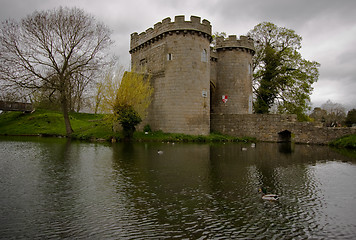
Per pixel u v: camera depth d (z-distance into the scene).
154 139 24.72
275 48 37.69
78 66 27.16
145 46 31.55
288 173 11.66
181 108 26.81
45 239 5.41
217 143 24.16
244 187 9.28
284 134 28.03
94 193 8.36
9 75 25.38
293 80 36.06
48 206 7.22
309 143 25.38
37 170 11.52
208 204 7.50
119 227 5.98
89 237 5.51
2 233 5.64
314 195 8.54
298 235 5.76
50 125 36.03
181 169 11.99
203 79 27.64
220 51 33.94
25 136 30.12
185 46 26.94
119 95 24.25
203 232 5.79
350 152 19.00
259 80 38.16
